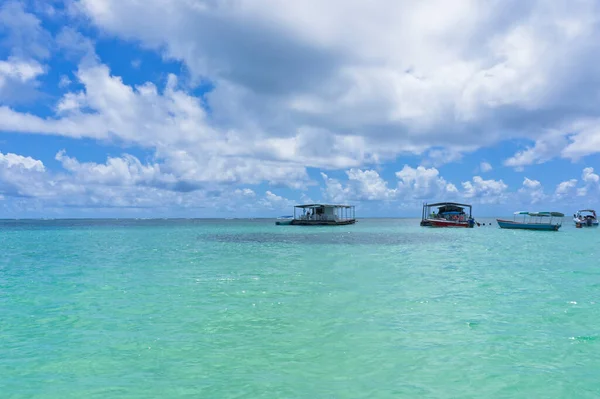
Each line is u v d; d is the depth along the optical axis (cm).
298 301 1238
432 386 636
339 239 4378
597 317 1044
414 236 4928
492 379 660
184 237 4934
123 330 949
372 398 595
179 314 1091
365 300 1248
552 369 701
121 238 4791
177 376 682
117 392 624
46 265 2178
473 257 2552
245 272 1866
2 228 8406
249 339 872
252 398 599
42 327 982
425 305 1180
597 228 7588
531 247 3344
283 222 7675
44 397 608
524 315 1061
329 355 773
